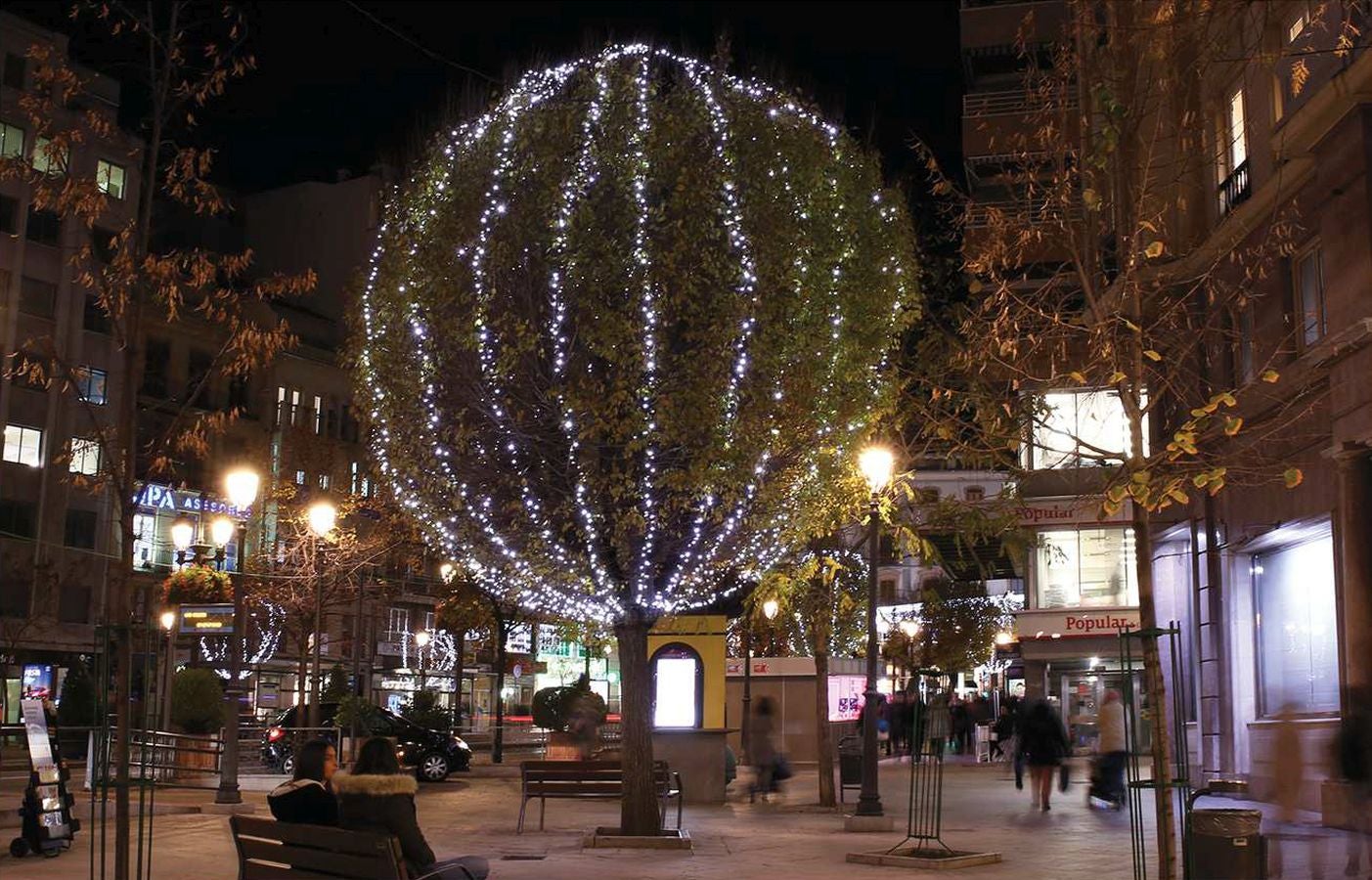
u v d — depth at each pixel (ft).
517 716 246.27
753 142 50.75
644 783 53.26
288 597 146.10
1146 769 96.53
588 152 49.39
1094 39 39.09
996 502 41.96
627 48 51.24
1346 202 63.77
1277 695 77.87
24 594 174.09
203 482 192.24
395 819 28.27
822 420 51.37
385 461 54.65
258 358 34.81
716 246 48.62
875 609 60.64
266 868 27.37
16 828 55.77
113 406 185.16
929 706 51.55
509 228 49.39
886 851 49.78
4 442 174.09
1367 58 59.16
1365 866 39.88
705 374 48.08
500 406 49.98
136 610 94.53
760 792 80.53
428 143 55.11
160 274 32.40
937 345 47.55
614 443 48.80
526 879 42.22
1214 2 38.34
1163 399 88.28
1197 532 87.10
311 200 230.89
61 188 32.65
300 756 30.91
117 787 28.25
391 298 53.21
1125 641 33.17
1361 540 63.36
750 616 80.38
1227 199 78.33
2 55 175.22
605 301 48.37
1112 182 39.83
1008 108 131.95
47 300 179.42
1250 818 32.37
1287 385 70.33
